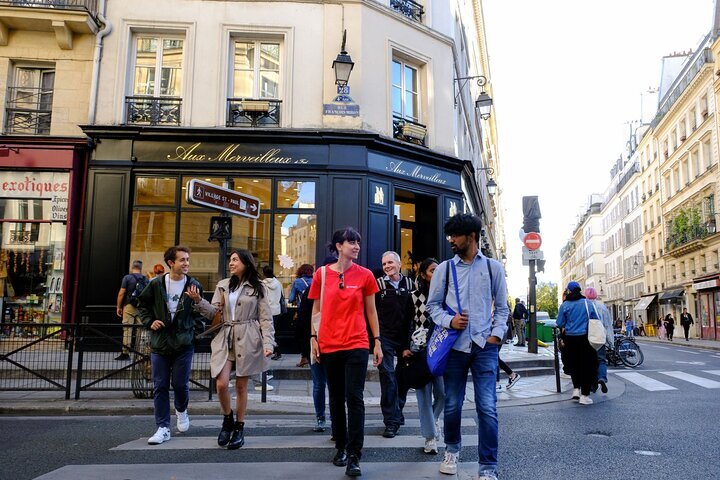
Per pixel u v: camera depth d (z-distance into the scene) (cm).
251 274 501
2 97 1233
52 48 1252
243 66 1292
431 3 1500
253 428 582
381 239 1252
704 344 2705
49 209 1195
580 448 501
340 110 1259
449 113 1479
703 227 3528
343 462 430
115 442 512
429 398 480
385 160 1290
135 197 1208
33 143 1202
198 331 536
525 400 787
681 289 3931
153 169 1209
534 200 1416
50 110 1254
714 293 3384
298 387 855
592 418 650
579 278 9450
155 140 1216
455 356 398
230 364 492
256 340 490
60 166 1195
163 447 489
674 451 489
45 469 419
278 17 1284
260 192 1226
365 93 1289
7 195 1194
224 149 1218
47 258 1186
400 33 1388
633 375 1138
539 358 1176
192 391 783
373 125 1294
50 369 748
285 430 572
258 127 1253
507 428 591
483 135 3259
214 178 1219
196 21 1269
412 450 490
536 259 1391
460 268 407
